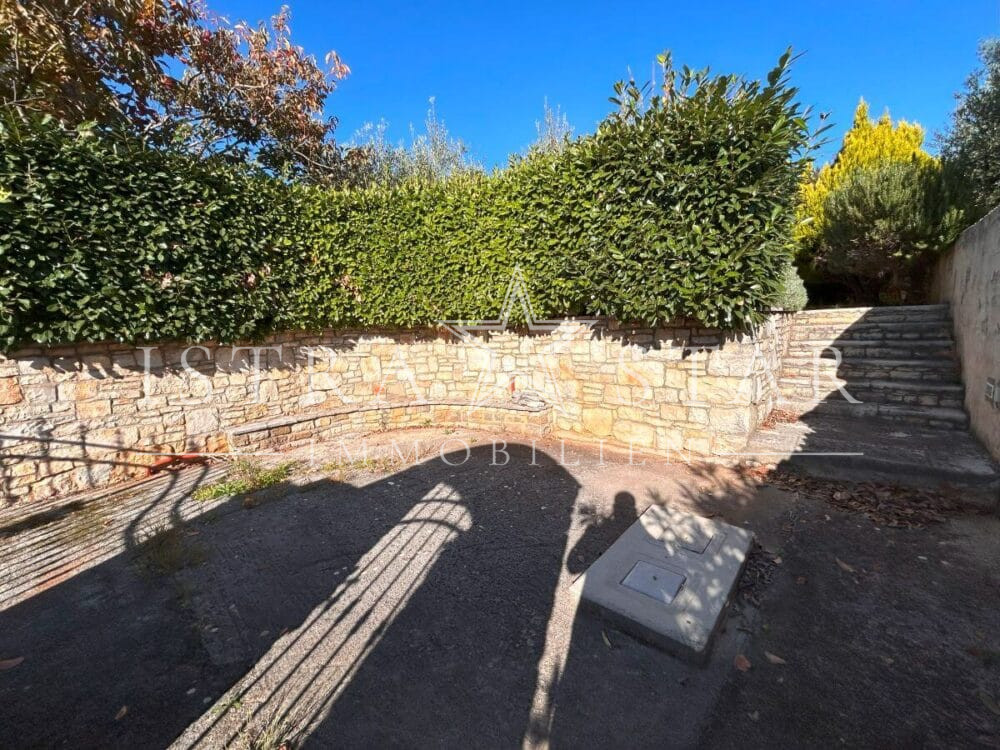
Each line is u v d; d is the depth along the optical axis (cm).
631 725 176
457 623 238
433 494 406
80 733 178
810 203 1059
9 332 360
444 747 170
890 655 204
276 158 878
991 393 367
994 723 169
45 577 289
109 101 616
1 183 350
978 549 278
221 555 312
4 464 388
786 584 258
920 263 797
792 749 164
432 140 1109
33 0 489
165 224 436
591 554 299
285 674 207
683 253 409
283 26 794
